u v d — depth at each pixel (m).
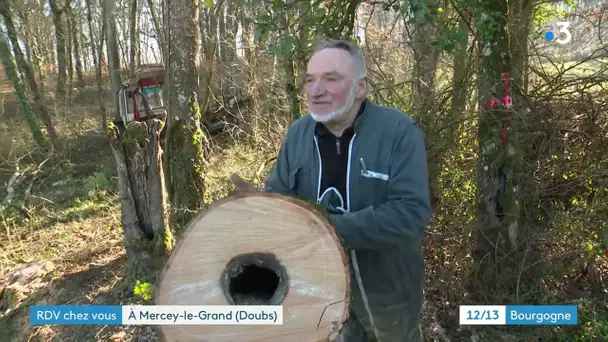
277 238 1.47
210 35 8.00
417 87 4.38
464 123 3.85
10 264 5.16
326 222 1.47
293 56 3.53
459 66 3.67
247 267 1.52
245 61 7.50
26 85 11.30
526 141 3.73
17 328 4.05
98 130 11.07
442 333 3.32
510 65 3.20
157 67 8.50
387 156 1.88
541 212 3.88
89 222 6.33
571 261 3.64
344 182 1.94
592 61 3.81
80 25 14.73
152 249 4.25
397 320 2.19
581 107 3.67
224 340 1.46
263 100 7.44
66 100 11.62
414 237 1.81
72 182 8.13
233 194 1.50
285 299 1.46
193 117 5.17
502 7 3.06
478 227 3.52
